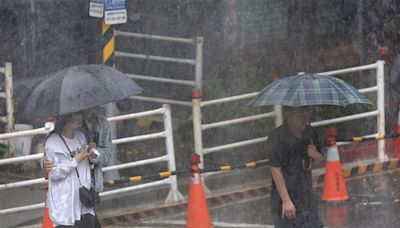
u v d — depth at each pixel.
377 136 26.50
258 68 33.12
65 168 15.17
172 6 35.03
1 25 33.22
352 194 24.38
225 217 22.09
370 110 28.86
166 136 22.41
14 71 33.53
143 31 34.72
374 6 34.84
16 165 25.98
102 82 15.18
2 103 28.59
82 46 34.19
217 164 26.94
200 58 30.56
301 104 15.85
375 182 25.69
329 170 23.30
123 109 31.77
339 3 36.22
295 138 15.80
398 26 34.31
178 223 21.66
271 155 15.73
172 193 22.73
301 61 35.12
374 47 34.75
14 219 21.61
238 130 28.59
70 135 15.59
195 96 23.47
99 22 33.84
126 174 26.09
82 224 15.50
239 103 29.17
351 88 16.81
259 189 24.23
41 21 33.88
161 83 33.50
